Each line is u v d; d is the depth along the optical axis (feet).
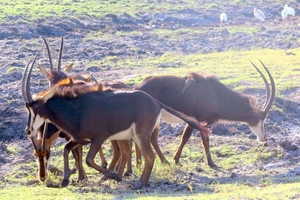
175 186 119.75
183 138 141.28
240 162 143.02
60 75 138.92
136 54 287.07
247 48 306.14
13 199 109.19
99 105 118.11
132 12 438.40
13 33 341.82
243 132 168.04
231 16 468.75
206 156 140.77
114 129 118.52
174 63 256.93
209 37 353.10
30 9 407.85
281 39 330.34
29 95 119.34
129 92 120.06
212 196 105.91
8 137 169.37
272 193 107.04
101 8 444.14
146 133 119.24
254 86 200.95
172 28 400.47
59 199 108.58
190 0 506.48
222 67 241.55
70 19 386.11
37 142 122.01
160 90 141.69
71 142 123.03
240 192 110.42
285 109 184.75
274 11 507.30
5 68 250.57
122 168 125.49
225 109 144.66
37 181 126.93
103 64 260.21
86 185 123.24
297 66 238.89
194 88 142.00
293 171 131.85
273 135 168.14
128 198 107.65
